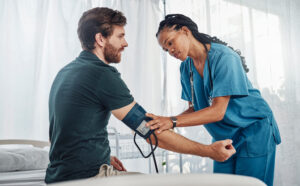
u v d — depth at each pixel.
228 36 2.59
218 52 1.32
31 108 2.20
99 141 0.93
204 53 1.40
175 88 2.84
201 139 2.63
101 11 1.06
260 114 1.31
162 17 2.94
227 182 0.32
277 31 2.50
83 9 2.47
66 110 0.89
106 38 1.05
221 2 2.65
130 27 2.73
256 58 2.49
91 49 1.04
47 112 2.26
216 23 2.66
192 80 1.53
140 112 1.00
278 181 2.30
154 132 1.02
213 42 1.42
